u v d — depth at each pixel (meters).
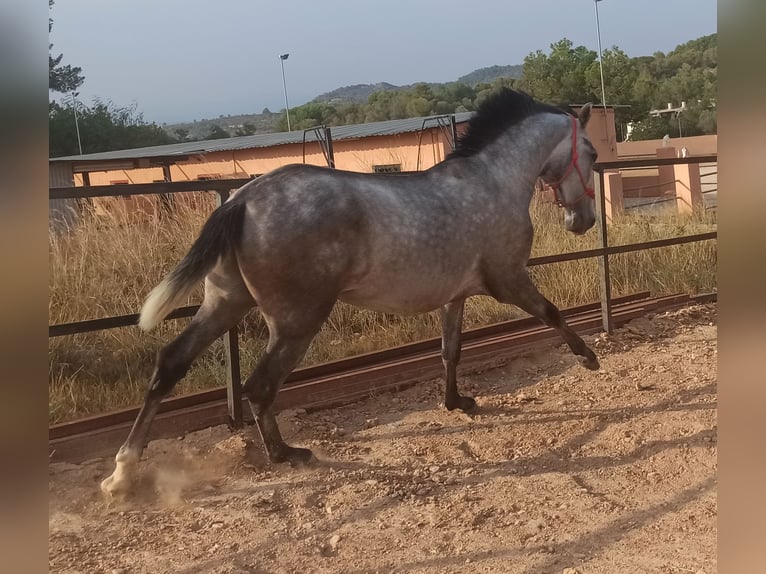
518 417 4.90
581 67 43.66
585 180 5.04
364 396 5.34
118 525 3.38
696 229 9.53
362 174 4.07
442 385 5.61
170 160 14.79
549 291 7.64
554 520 3.39
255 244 3.64
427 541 3.21
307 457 4.11
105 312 5.55
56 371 5.04
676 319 7.42
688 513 3.41
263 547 3.17
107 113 38.34
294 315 3.77
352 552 3.13
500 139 4.59
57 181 13.33
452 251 4.13
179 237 6.56
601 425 4.67
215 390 4.77
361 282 3.93
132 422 4.42
